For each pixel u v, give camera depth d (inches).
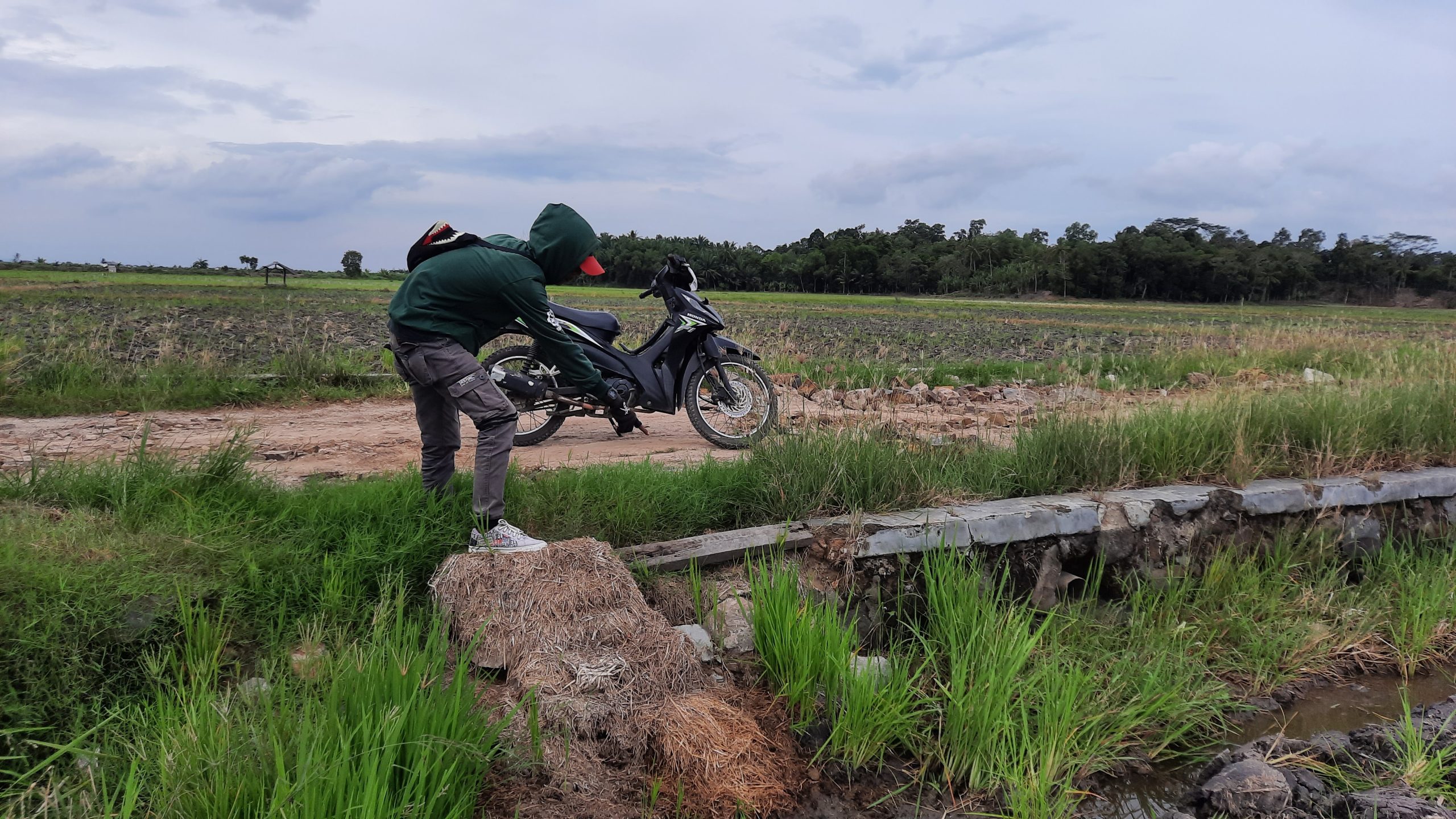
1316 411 264.7
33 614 120.7
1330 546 224.7
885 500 202.1
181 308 1150.3
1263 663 179.5
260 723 110.3
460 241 159.8
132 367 399.5
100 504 168.4
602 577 148.3
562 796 113.3
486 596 143.3
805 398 368.8
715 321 291.3
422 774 100.4
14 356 396.2
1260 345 587.8
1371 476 241.8
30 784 99.9
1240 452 230.2
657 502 192.9
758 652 155.8
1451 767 137.2
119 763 108.3
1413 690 177.6
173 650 127.5
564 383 283.7
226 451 185.5
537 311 163.8
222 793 95.5
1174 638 180.9
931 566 183.9
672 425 348.5
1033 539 198.1
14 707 110.3
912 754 140.6
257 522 166.6
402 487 183.6
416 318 156.6
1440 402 286.5
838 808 124.4
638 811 114.8
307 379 400.5
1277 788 128.8
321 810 92.0
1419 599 201.0
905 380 468.1
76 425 306.3
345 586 152.4
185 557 147.2
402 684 114.4
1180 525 214.4
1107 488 224.8
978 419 322.0
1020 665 145.9
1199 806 133.6
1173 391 439.5
